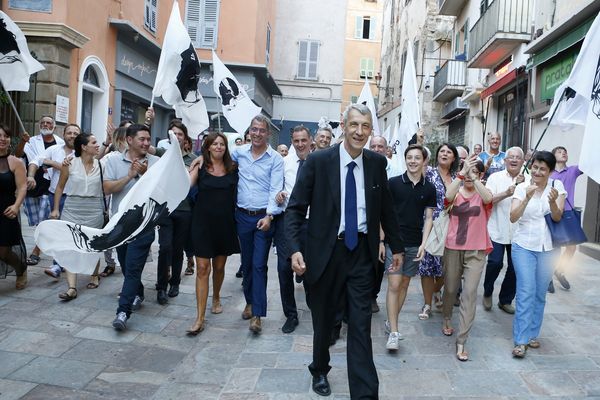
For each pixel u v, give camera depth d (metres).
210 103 22.06
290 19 31.89
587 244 10.09
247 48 22.20
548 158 4.73
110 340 4.96
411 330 5.50
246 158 5.42
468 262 4.90
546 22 13.13
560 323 5.79
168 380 4.22
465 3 20.27
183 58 7.35
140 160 5.63
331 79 32.09
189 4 22.02
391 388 4.13
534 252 4.83
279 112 32.12
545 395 4.04
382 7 39.28
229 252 5.35
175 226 6.27
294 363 4.59
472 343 5.14
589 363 4.69
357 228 3.62
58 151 7.25
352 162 3.63
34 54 11.47
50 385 4.01
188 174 5.07
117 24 14.20
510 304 6.18
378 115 37.50
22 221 10.73
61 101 11.82
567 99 5.53
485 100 17.39
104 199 6.07
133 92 16.14
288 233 3.67
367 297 3.61
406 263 5.05
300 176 3.71
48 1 11.61
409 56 8.67
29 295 6.07
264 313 5.33
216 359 4.66
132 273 5.19
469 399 3.96
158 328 5.37
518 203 4.77
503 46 14.84
